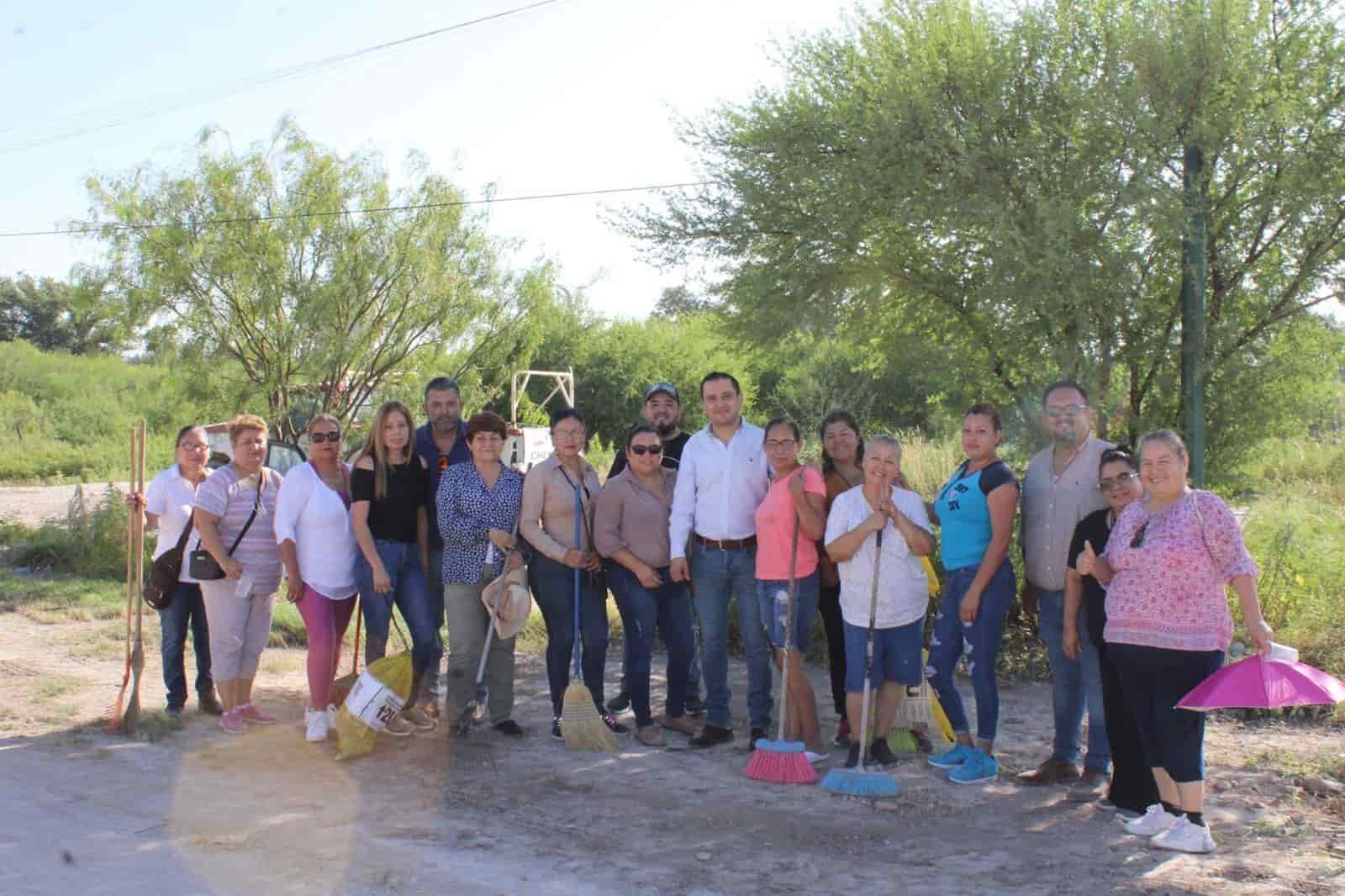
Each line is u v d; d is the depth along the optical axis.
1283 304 9.29
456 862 5.03
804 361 15.88
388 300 20.66
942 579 9.64
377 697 6.72
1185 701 5.00
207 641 7.93
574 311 37.38
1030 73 9.64
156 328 19.77
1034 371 9.52
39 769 6.53
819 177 9.93
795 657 6.84
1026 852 5.16
